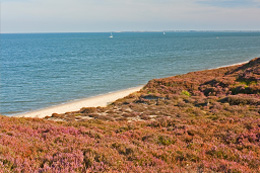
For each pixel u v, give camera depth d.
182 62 97.62
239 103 24.23
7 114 31.66
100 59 108.50
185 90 37.78
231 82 35.72
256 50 158.88
